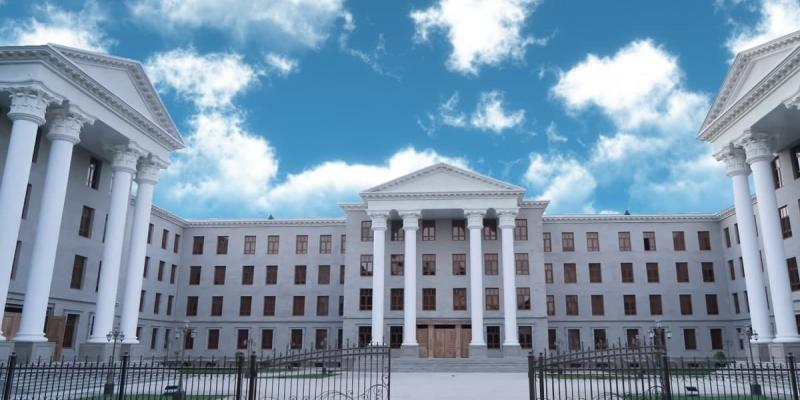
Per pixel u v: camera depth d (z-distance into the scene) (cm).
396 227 5100
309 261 5638
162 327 5356
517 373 3847
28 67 2495
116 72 3058
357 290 4975
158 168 3500
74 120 2706
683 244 5488
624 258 5475
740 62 3058
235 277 5653
